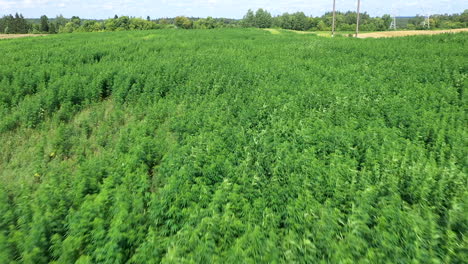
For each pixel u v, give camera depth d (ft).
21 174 34.27
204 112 42.52
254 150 31.83
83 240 21.52
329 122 37.27
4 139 40.86
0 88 52.80
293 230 21.04
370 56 73.67
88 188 27.78
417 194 23.45
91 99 51.60
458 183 23.79
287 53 83.56
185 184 26.07
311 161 28.07
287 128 35.32
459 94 45.32
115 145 37.09
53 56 78.02
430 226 19.72
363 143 31.09
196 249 19.42
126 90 52.34
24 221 23.66
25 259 19.77
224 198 24.02
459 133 31.58
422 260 17.51
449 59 61.41
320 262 18.03
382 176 25.53
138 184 27.25
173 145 34.17
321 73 60.03
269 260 18.19
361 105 41.81
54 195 26.43
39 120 44.96
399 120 36.96
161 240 21.56
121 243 20.72
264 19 440.45
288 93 48.47
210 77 56.70
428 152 30.63
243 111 40.91
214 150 31.37
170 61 68.74
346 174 26.14
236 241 20.01
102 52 82.48
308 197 23.45
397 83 50.47
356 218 20.84
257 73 59.98
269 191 25.18
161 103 47.24
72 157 37.24
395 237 19.02
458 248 18.48
